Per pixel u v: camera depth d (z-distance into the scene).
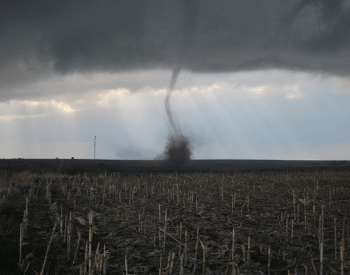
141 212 16.55
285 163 158.25
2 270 9.46
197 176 36.44
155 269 10.04
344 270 10.12
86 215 15.59
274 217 16.31
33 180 26.81
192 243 12.05
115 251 11.23
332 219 16.23
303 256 11.23
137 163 129.88
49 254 10.87
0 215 14.91
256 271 9.99
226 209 17.73
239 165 131.88
